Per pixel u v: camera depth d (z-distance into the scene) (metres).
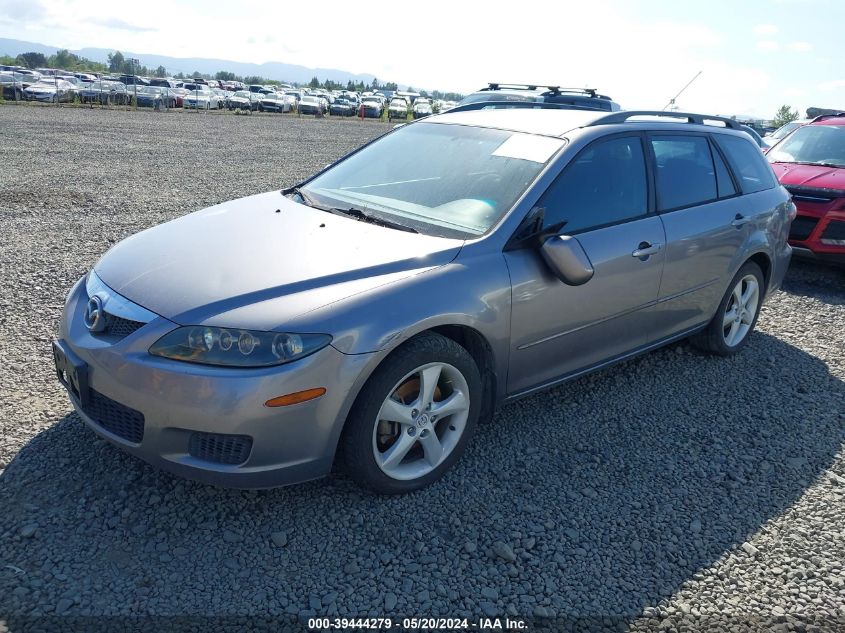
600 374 4.77
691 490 3.51
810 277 7.72
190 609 2.54
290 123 31.53
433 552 2.93
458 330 3.46
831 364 5.25
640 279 4.07
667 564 2.96
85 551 2.77
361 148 4.66
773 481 3.64
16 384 4.02
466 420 3.38
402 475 3.22
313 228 3.55
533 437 3.89
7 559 2.69
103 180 11.30
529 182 3.66
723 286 4.83
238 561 2.79
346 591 2.68
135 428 2.91
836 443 4.07
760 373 4.98
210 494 3.17
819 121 8.92
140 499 3.10
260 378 2.72
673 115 4.64
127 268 3.29
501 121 4.33
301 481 2.96
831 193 7.25
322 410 2.85
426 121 4.65
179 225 3.81
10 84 33.97
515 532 3.09
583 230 3.81
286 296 2.92
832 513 3.40
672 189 4.40
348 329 2.86
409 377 3.14
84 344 3.03
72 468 3.27
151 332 2.84
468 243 3.37
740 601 2.79
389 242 3.35
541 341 3.63
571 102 10.26
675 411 4.32
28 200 9.20
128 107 34.50
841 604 2.81
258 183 12.06
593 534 3.12
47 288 5.70
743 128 5.35
